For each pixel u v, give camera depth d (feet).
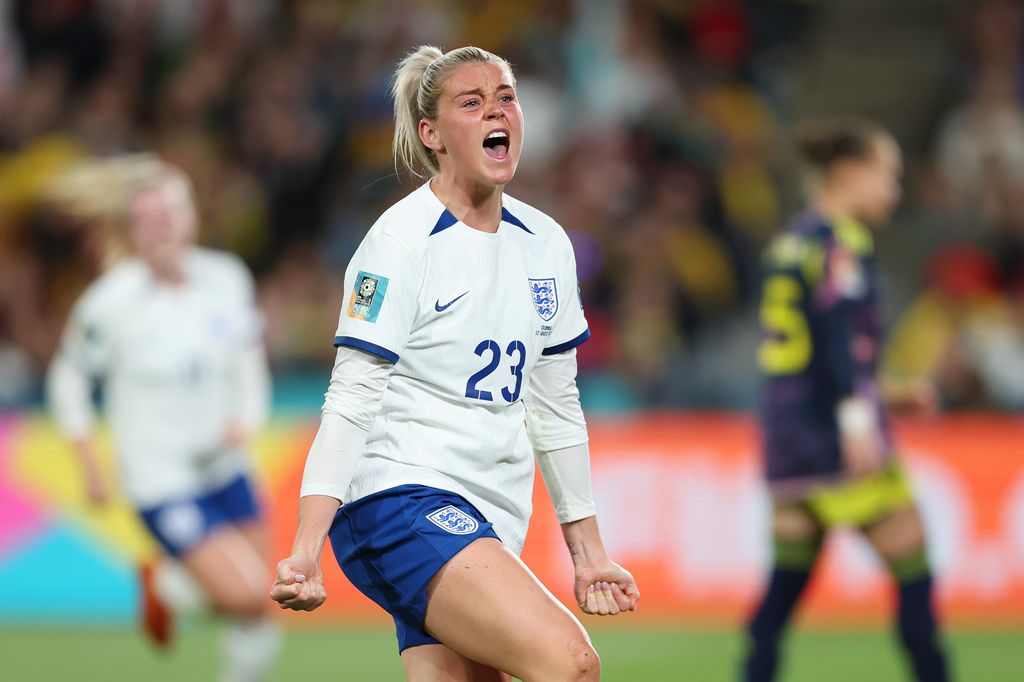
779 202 137.90
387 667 78.23
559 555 92.17
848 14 155.33
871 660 78.89
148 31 136.67
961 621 91.30
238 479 70.90
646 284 119.34
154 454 69.26
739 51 144.25
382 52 136.05
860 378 60.18
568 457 40.93
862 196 62.85
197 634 88.89
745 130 138.92
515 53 137.28
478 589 36.22
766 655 62.39
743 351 112.68
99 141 128.77
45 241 119.96
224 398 70.95
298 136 130.00
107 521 94.17
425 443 38.17
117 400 70.33
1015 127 137.59
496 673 40.50
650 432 95.50
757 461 94.79
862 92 149.18
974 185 136.26
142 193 70.13
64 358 71.92
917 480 92.84
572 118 134.82
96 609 93.45
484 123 37.50
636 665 78.07
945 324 113.50
